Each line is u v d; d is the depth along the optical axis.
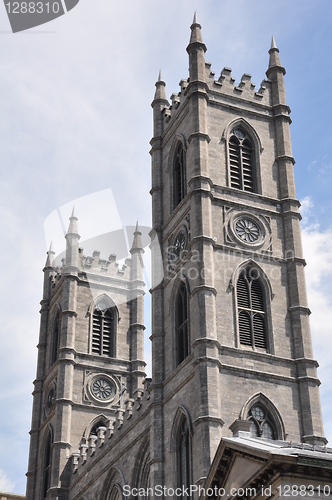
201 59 82.56
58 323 104.19
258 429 65.94
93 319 102.38
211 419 63.31
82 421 94.69
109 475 78.94
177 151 82.75
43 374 104.06
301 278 74.75
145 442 72.94
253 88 84.12
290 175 80.06
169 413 69.44
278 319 72.31
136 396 76.50
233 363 68.00
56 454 91.00
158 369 72.88
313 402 68.38
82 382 97.12
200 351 66.75
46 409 99.62
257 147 80.75
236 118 81.19
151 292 77.75
